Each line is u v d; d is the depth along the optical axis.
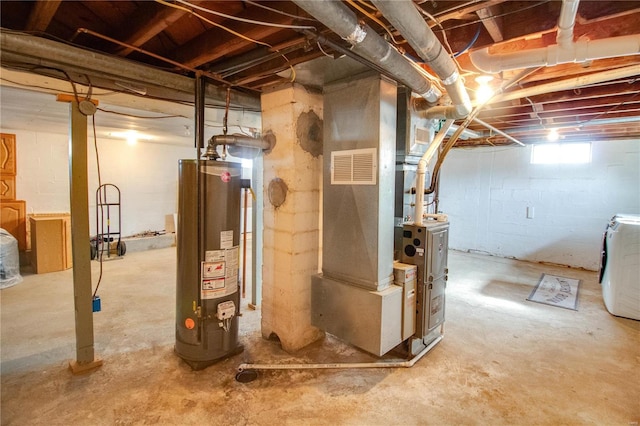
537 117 3.55
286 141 2.41
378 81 2.01
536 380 2.17
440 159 2.66
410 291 2.29
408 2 1.12
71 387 2.03
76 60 1.75
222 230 2.25
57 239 4.46
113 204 5.57
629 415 1.85
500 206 5.90
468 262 5.48
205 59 1.98
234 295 2.36
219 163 2.21
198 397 1.95
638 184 4.71
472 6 1.37
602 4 1.49
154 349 2.49
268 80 2.44
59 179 5.17
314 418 1.79
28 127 4.53
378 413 1.84
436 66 1.63
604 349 2.60
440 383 2.13
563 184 5.27
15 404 1.87
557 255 5.35
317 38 1.52
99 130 4.66
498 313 3.32
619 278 3.23
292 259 2.43
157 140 5.82
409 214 2.59
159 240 6.18
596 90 2.66
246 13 1.65
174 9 1.43
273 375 2.18
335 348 2.55
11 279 3.90
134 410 1.84
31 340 2.60
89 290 2.20
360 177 2.12
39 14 1.47
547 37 1.92
